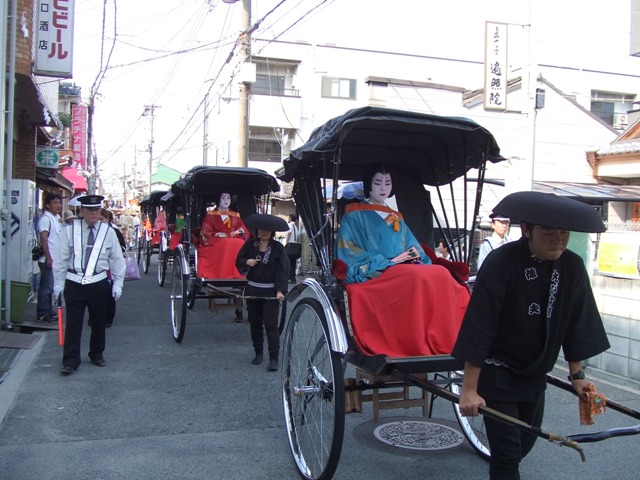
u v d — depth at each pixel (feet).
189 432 15.06
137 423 15.58
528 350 9.04
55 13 29.73
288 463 13.32
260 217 21.43
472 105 51.44
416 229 16.29
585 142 51.98
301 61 83.87
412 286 11.81
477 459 13.61
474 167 14.84
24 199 28.17
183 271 25.05
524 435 10.01
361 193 16.29
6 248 26.00
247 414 16.47
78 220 20.53
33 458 13.21
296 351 13.97
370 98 50.31
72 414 16.11
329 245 13.37
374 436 14.98
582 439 8.66
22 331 26.76
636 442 14.80
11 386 18.39
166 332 27.71
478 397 8.71
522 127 30.32
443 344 11.64
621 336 20.43
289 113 82.69
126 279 34.12
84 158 80.43
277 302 21.48
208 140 104.37
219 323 30.22
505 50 39.55
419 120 12.51
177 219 44.29
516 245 9.01
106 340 25.64
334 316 11.89
